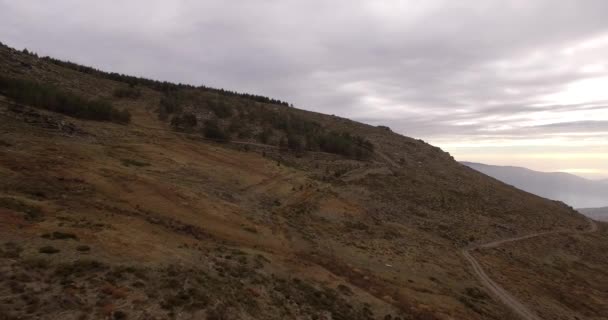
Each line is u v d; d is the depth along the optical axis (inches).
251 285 776.3
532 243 2536.9
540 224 3097.9
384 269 1348.4
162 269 689.0
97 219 899.4
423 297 1117.1
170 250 813.9
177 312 560.4
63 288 542.3
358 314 828.0
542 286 1674.5
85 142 1792.6
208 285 680.4
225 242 1111.6
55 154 1429.6
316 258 1232.8
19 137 1498.5
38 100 2182.6
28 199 909.8
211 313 581.6
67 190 1107.3
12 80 2281.0
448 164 4899.1
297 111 5620.1
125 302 548.1
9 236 660.7
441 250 1884.8
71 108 2343.8
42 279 553.3
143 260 707.4
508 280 1633.9
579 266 2301.9
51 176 1178.6
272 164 2618.1
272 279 857.5
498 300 1344.7
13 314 460.4
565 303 1537.9
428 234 2176.4
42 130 1712.6
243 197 1793.8
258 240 1254.3
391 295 1032.8
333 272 1127.0
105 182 1286.9
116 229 852.6
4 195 886.4
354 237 1706.4
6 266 557.9
